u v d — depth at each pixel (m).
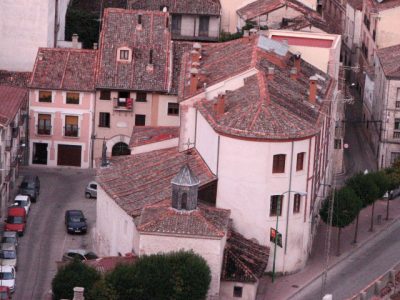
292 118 190.50
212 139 192.50
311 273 195.88
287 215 191.25
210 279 176.50
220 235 178.00
